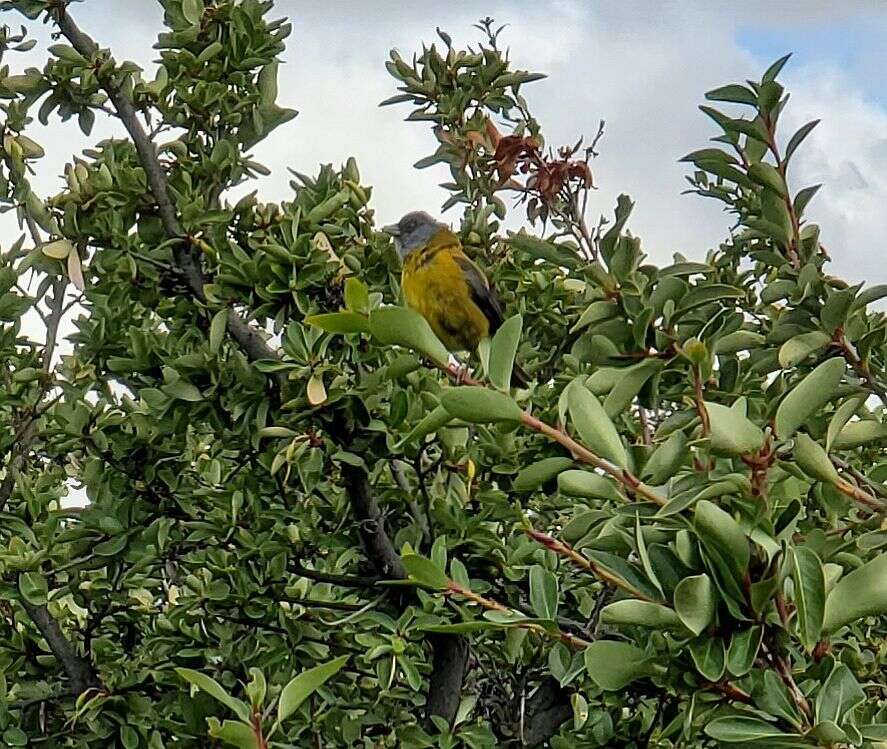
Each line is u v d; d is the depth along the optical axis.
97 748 5.02
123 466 5.01
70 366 5.36
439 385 4.52
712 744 3.51
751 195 4.00
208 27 5.13
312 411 4.33
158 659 5.11
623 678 2.14
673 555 2.17
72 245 4.82
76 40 4.91
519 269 5.73
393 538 5.07
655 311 2.48
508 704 5.21
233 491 4.87
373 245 5.41
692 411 2.44
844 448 2.38
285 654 4.74
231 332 4.78
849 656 3.49
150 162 4.84
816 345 2.84
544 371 5.55
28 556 4.86
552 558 4.55
